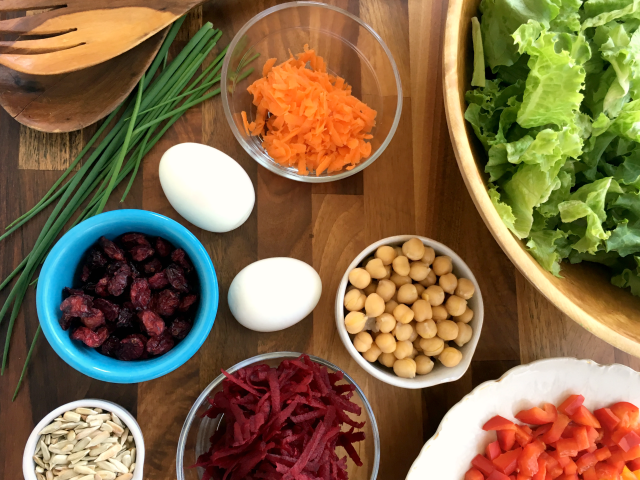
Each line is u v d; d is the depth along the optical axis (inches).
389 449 12.6
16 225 11.9
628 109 10.2
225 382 10.9
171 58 12.4
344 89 12.9
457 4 9.2
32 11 12.2
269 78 11.9
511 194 10.2
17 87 11.7
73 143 12.2
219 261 12.4
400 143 12.9
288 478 10.1
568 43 10.0
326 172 12.6
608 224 10.7
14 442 11.8
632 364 13.0
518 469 11.8
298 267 11.4
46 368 11.9
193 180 10.7
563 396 12.3
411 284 11.7
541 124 9.9
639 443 11.8
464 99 10.5
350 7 12.8
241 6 12.6
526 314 13.0
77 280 10.9
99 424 11.1
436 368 12.0
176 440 12.1
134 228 10.8
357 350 11.5
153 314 10.2
